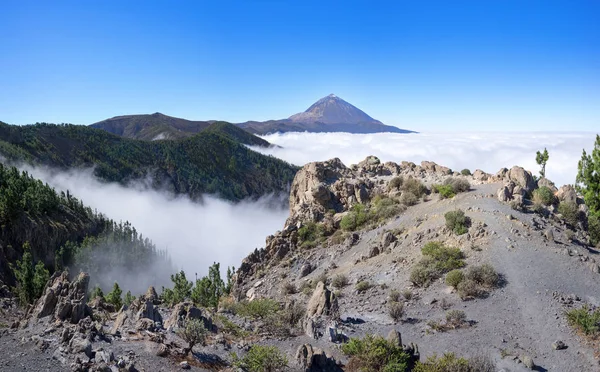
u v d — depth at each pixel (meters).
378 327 33.09
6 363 21.38
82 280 30.45
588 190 56.56
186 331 25.53
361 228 61.25
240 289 57.28
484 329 31.17
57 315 27.91
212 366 24.09
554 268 38.31
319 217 68.19
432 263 41.44
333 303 35.03
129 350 23.66
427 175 72.38
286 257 61.31
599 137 56.44
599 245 47.44
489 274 37.22
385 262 46.75
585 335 29.50
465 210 50.69
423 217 54.34
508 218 46.38
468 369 24.80
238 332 31.22
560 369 26.45
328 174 78.31
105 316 34.12
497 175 60.72
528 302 34.00
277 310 37.38
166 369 22.45
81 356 21.86
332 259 55.56
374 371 25.05
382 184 72.75
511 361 27.08
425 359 27.75
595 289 35.62
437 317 33.75
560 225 48.75
